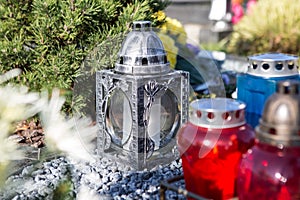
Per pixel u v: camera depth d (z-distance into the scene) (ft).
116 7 7.25
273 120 3.79
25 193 5.82
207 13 23.66
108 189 5.87
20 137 6.79
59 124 5.32
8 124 4.40
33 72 7.09
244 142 4.52
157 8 8.18
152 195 5.68
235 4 19.90
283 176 3.87
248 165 4.04
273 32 15.56
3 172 4.44
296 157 3.87
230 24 20.62
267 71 5.25
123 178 6.12
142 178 6.09
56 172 6.25
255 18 16.05
